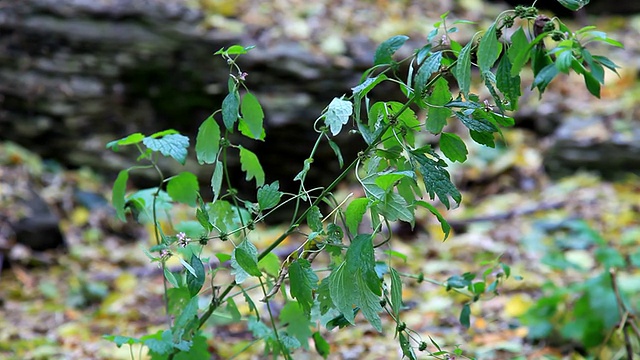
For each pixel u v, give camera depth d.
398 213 2.15
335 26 8.30
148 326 4.78
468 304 2.87
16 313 5.15
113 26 7.86
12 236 6.18
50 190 7.12
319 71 7.62
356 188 7.63
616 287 3.63
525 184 8.01
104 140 7.86
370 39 8.16
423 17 9.01
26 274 5.96
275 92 7.59
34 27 7.87
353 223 2.22
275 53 7.64
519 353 4.00
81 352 4.30
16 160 7.13
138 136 2.63
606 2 12.21
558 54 1.96
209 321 4.12
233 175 7.66
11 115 7.86
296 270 2.28
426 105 2.24
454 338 4.24
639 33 11.30
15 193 6.52
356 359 3.96
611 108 8.70
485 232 6.59
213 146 2.51
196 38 7.75
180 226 2.86
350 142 7.60
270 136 7.51
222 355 4.12
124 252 6.47
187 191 2.83
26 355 4.26
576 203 7.21
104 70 7.83
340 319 2.40
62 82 7.85
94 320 4.97
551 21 2.03
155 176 7.80
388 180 2.13
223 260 2.69
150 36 7.79
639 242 5.96
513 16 2.04
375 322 2.12
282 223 7.58
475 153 8.36
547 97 9.30
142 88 7.84
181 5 7.97
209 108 7.79
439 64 2.13
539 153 8.43
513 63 2.04
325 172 7.71
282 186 7.68
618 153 7.98
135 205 2.85
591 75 1.99
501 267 2.92
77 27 7.86
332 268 2.45
